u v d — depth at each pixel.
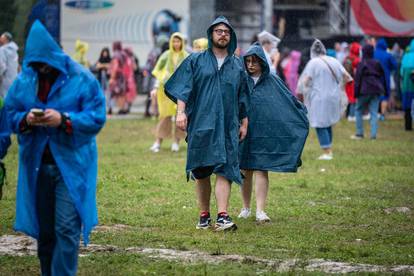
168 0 51.34
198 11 51.75
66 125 12.23
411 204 22.12
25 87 12.53
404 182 25.89
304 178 26.41
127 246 16.45
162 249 16.22
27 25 50.19
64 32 50.66
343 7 52.62
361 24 52.50
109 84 51.66
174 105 33.09
